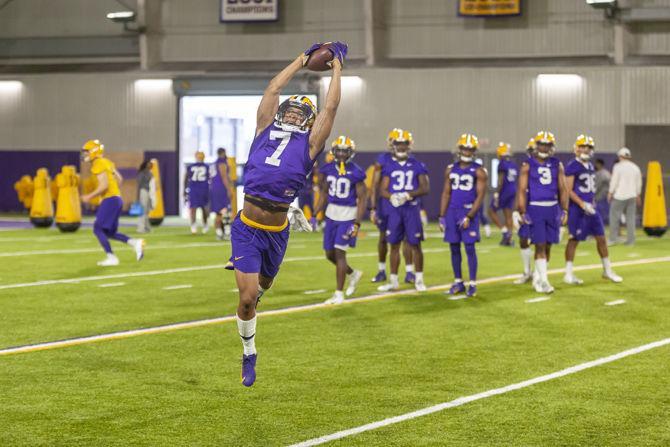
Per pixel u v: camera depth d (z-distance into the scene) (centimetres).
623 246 2786
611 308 1497
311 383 965
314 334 1250
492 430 792
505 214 2742
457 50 4216
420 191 1664
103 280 1817
